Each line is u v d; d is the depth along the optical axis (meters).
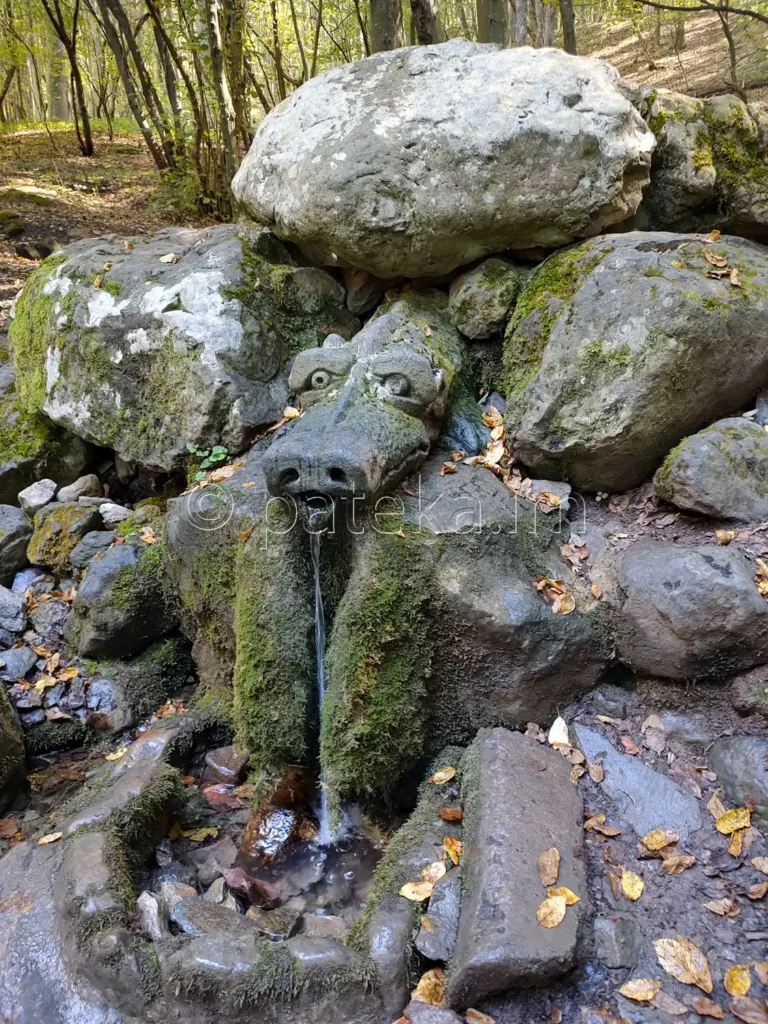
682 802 2.58
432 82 3.74
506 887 2.22
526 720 2.96
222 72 7.86
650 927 2.26
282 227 4.06
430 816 2.75
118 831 2.78
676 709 2.85
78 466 4.73
